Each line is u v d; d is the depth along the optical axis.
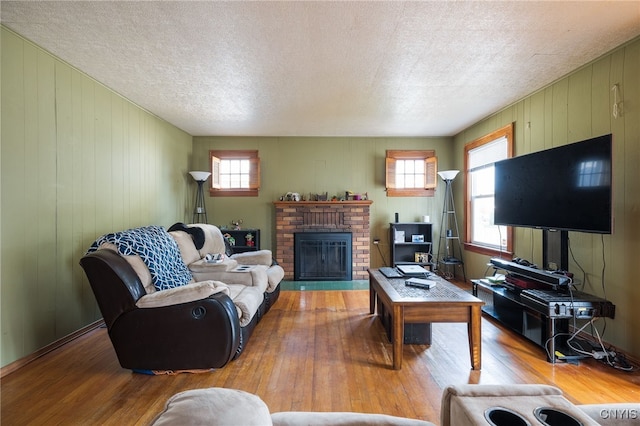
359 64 2.78
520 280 2.89
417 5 1.98
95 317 3.09
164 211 4.51
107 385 2.05
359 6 1.99
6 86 2.22
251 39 2.37
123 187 3.56
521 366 2.30
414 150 5.48
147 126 4.07
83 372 2.22
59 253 2.67
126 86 3.26
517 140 3.71
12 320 2.26
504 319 3.06
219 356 2.14
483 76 3.02
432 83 3.18
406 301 2.25
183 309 2.12
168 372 2.19
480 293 4.16
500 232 4.12
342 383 2.07
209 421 0.55
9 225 2.25
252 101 3.71
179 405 0.58
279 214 5.29
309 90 3.37
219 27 2.21
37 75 2.46
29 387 2.03
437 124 4.73
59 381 2.10
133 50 2.53
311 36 2.33
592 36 2.31
